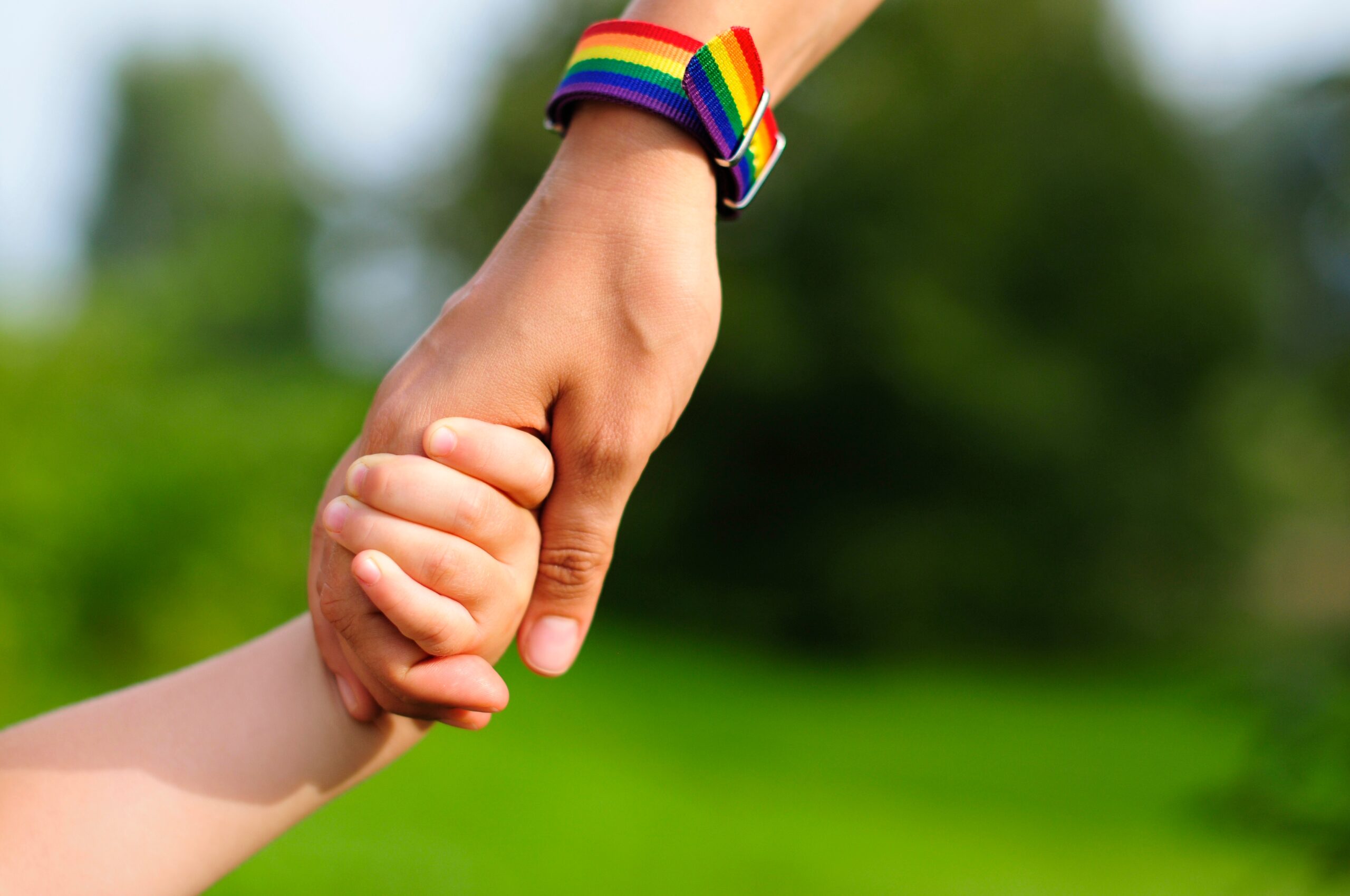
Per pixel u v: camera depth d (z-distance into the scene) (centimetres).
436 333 60
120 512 520
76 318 575
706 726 784
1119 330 1115
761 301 1082
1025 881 467
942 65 1111
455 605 57
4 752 60
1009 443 1055
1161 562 1128
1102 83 1131
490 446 56
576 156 60
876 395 1075
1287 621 1023
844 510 1137
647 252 58
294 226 1577
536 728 669
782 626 1157
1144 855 523
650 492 1171
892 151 1052
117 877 57
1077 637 1122
